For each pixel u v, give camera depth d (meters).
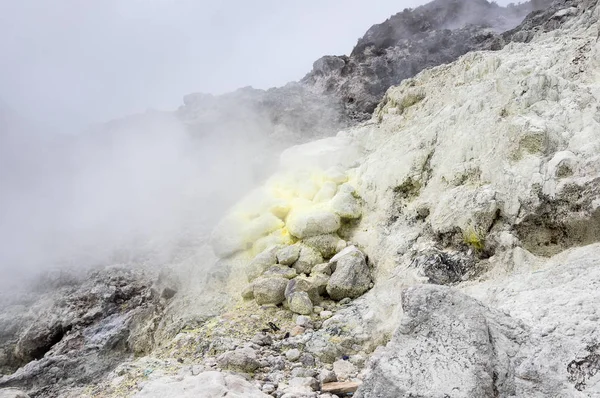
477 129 5.60
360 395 2.49
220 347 4.61
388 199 6.25
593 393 2.30
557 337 2.66
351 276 5.37
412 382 2.40
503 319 2.79
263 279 5.55
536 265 4.24
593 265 3.61
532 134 4.73
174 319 6.25
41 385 6.14
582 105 4.91
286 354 4.38
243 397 3.32
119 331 7.21
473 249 4.88
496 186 4.91
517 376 2.50
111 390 3.99
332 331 4.71
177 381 3.72
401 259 5.39
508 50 7.61
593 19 7.10
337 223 6.18
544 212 4.43
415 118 7.83
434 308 2.71
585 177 4.21
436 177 5.86
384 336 4.45
